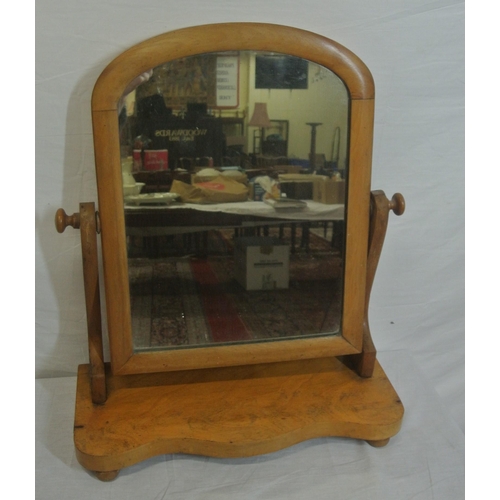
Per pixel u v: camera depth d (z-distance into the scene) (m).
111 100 0.69
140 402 0.82
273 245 0.79
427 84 0.88
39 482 0.75
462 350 1.06
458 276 1.01
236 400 0.83
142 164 0.72
